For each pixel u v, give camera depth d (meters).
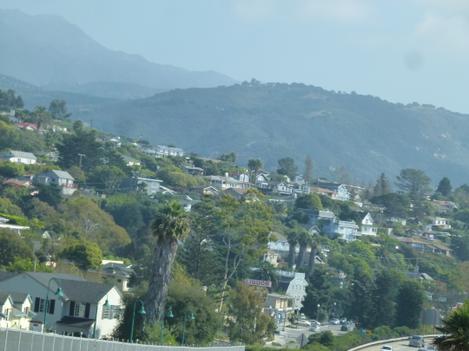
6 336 109.12
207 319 189.25
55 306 182.38
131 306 179.88
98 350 133.00
